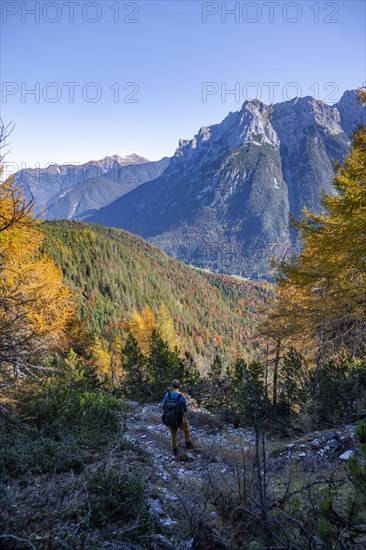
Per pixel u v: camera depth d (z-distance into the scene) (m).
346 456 6.94
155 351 18.72
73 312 14.28
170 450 8.74
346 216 9.64
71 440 6.77
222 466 6.81
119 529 3.97
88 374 19.12
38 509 4.23
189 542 3.72
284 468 6.84
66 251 143.38
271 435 10.53
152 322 53.47
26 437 6.38
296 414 12.16
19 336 6.10
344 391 10.05
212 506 4.56
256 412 3.89
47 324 11.08
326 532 2.55
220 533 3.79
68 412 8.16
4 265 9.95
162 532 4.23
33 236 10.78
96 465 5.75
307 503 4.37
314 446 7.83
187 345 105.69
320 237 10.34
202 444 9.00
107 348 41.06
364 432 3.12
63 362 15.55
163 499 5.03
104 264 155.12
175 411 8.39
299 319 11.60
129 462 6.41
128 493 4.56
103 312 101.31
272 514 3.71
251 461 5.72
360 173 10.04
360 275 10.55
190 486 5.70
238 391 13.05
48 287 11.32
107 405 9.88
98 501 4.35
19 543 3.33
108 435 7.85
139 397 18.36
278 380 16.95
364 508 2.75
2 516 3.73
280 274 12.46
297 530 3.38
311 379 12.92
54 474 5.35
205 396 17.19
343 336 11.66
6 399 6.71
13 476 5.12
